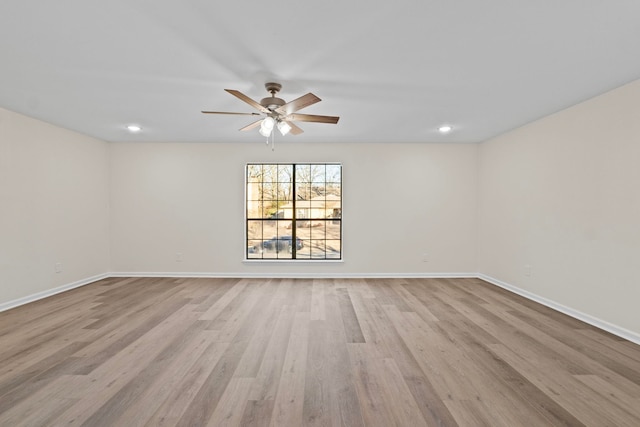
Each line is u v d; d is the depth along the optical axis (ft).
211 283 16.51
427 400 6.42
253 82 9.39
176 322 10.82
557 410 6.10
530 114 12.59
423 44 7.32
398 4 5.89
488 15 6.23
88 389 6.75
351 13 6.16
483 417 5.90
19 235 12.74
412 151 17.89
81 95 10.53
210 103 11.28
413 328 10.36
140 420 5.78
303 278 17.72
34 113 12.57
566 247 11.85
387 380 7.18
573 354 8.48
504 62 8.20
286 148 17.84
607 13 6.14
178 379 7.18
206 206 17.88
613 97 10.02
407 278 17.84
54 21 6.42
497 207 16.17
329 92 10.21
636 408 6.15
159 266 17.92
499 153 16.01
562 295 12.04
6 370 7.52
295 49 7.54
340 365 7.87
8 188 12.30
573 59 8.05
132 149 17.79
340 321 11.00
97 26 6.60
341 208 17.89
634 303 9.37
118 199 17.80
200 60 8.07
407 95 10.47
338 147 17.83
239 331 10.05
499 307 12.60
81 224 15.90
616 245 9.93
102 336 9.58
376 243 17.89
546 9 6.03
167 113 12.44
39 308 12.29
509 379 7.22
